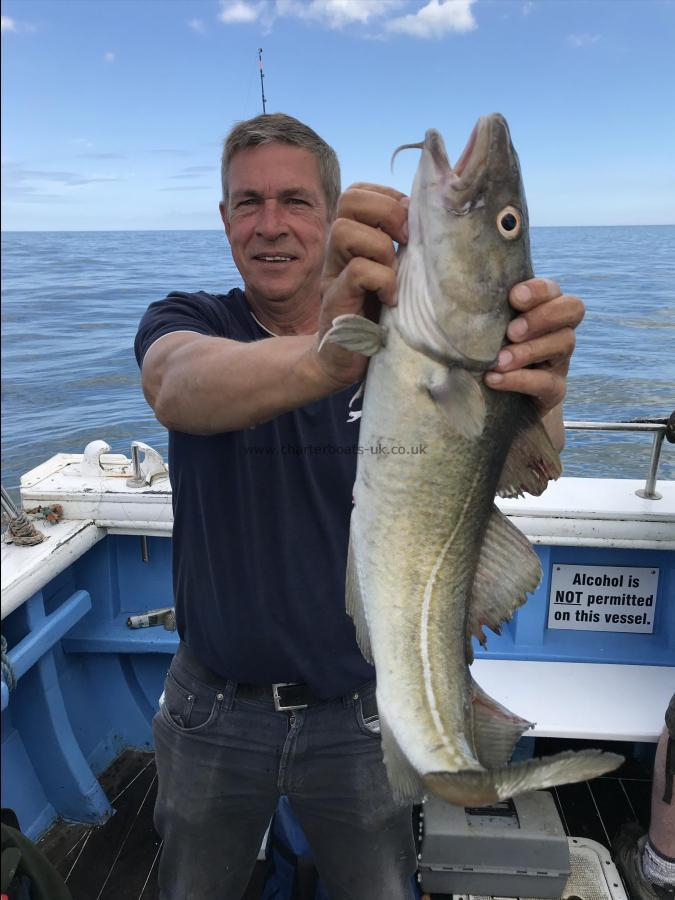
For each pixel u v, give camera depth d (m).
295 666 1.91
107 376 11.42
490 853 2.37
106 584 3.13
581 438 7.25
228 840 2.05
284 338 1.46
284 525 1.87
